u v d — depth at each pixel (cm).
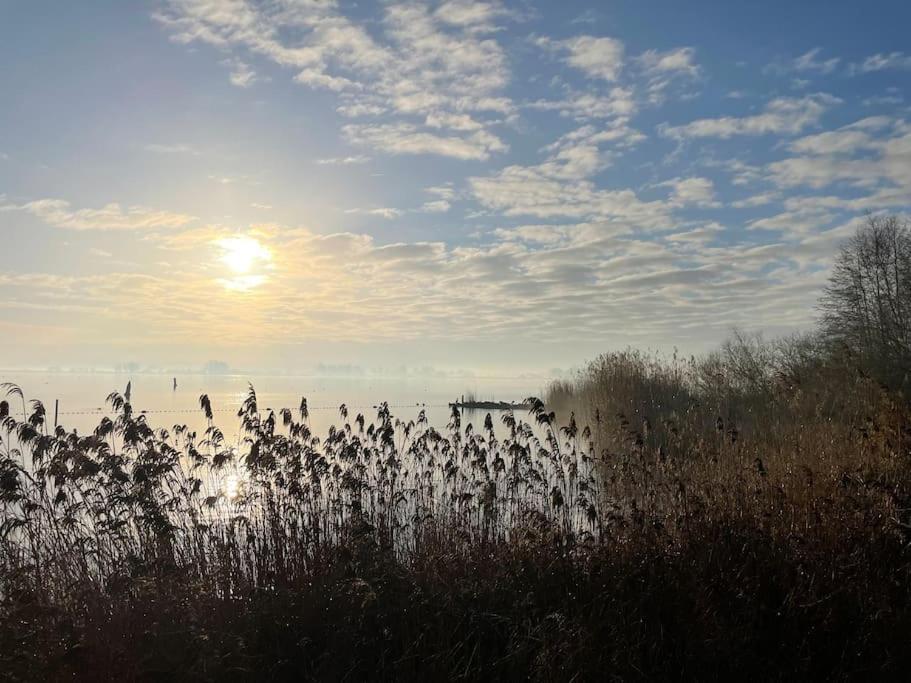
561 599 698
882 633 666
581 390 2900
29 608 609
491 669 619
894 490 814
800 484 929
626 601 689
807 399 1475
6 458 716
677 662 645
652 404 2200
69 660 571
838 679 632
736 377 2584
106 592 681
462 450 1077
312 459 888
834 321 3006
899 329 2692
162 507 779
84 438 793
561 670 597
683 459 1055
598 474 1127
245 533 830
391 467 995
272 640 658
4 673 562
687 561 746
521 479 980
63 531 745
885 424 1095
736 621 677
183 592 681
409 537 879
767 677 639
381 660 623
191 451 948
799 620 694
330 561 748
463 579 739
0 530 689
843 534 791
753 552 754
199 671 589
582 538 834
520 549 782
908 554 757
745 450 1105
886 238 2948
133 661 601
